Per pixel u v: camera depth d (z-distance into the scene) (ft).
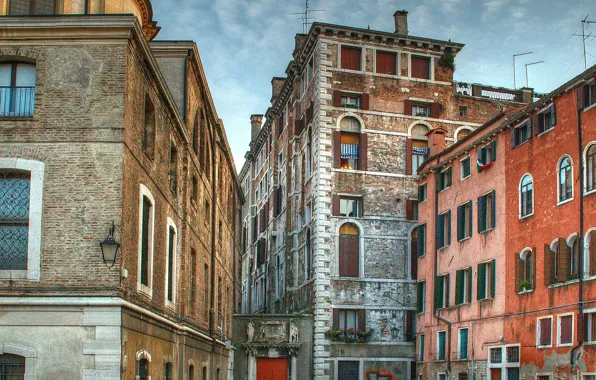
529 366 97.81
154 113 66.03
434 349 128.67
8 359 52.70
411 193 152.56
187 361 81.82
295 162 171.63
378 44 156.35
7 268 53.98
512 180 106.52
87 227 53.98
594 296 85.46
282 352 145.59
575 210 90.74
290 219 173.78
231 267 144.46
